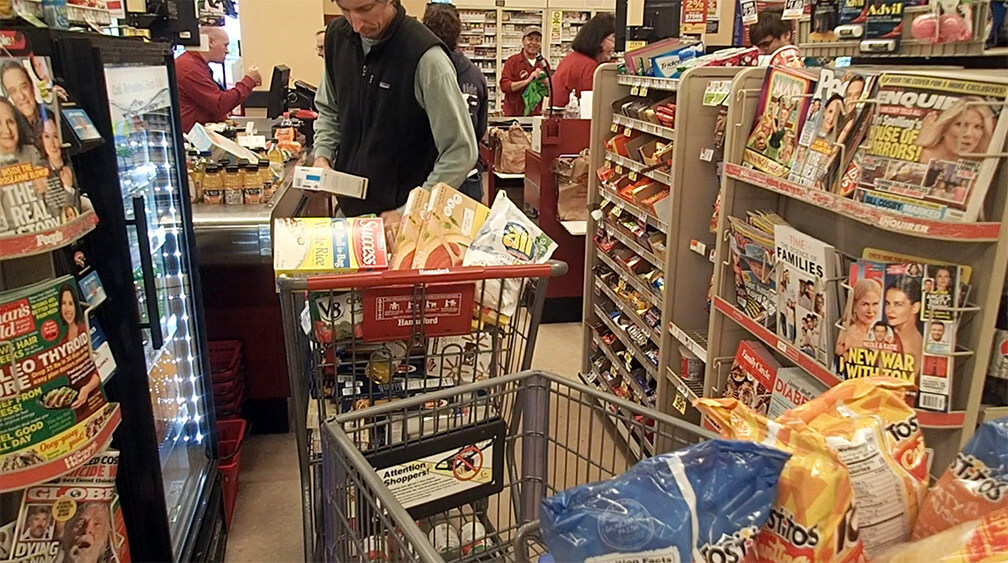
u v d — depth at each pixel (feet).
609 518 2.96
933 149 4.44
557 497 3.06
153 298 5.21
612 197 10.10
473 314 5.70
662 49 9.23
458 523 5.95
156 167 6.40
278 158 12.18
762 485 3.07
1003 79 4.13
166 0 10.60
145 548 5.48
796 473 3.07
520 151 18.83
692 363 8.07
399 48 8.63
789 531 3.05
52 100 4.17
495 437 5.47
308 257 5.32
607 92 10.66
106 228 4.81
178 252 6.77
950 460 4.87
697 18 11.30
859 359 4.98
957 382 4.81
